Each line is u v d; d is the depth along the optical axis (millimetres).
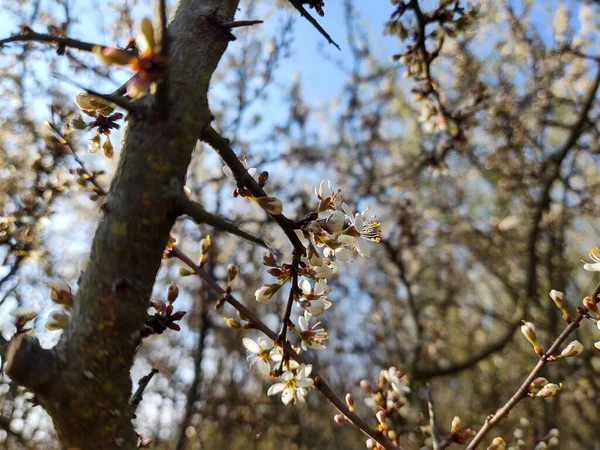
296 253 1843
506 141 6734
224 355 9539
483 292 10547
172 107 1290
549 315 6629
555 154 6016
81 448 1101
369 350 8836
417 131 7562
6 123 4887
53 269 5016
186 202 1237
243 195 1690
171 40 1412
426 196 8945
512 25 6742
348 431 10062
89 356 1103
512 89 6797
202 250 2533
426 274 9992
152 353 8820
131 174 1220
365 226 2369
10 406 4848
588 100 5285
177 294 2004
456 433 2797
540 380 2359
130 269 1171
